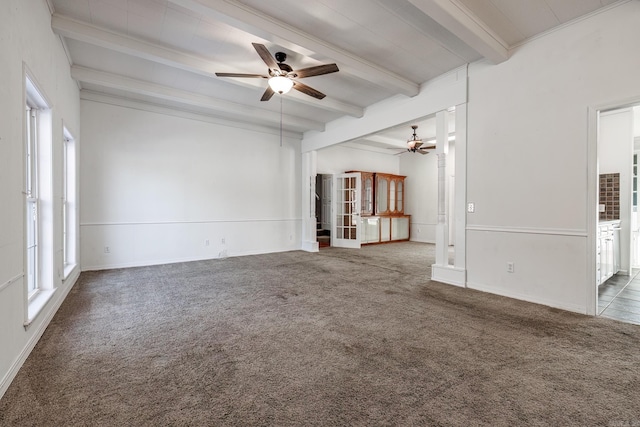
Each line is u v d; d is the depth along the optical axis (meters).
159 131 5.57
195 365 2.04
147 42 3.47
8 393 1.71
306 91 3.97
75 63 4.03
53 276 2.92
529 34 3.31
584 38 2.99
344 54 3.63
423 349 2.26
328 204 9.30
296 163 7.49
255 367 2.01
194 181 5.96
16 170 1.98
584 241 3.02
